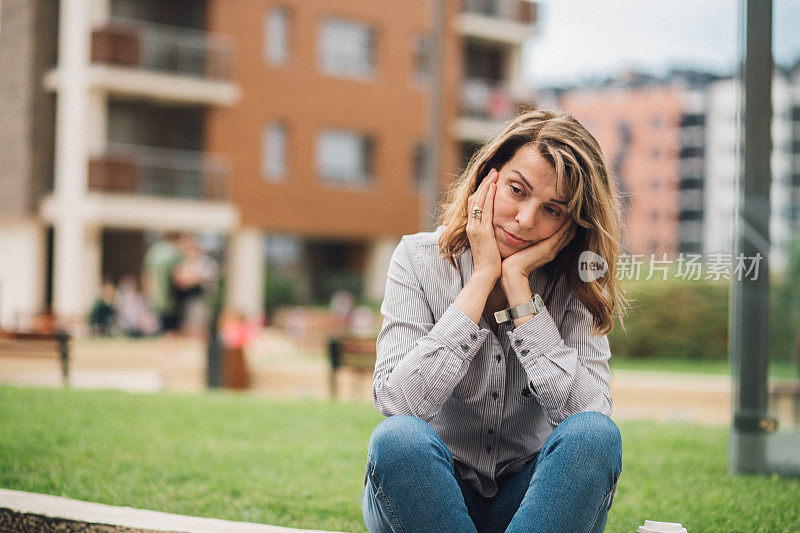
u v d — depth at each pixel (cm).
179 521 282
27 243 2266
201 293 1523
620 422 677
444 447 236
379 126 2548
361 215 2530
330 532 280
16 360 1234
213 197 2278
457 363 246
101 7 2147
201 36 2288
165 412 656
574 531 227
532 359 251
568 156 245
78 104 2127
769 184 457
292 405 720
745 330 455
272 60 2378
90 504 302
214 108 2288
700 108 3959
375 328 1909
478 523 264
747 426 452
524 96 2816
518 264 255
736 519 347
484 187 256
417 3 2598
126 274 2278
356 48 2517
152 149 2262
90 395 750
